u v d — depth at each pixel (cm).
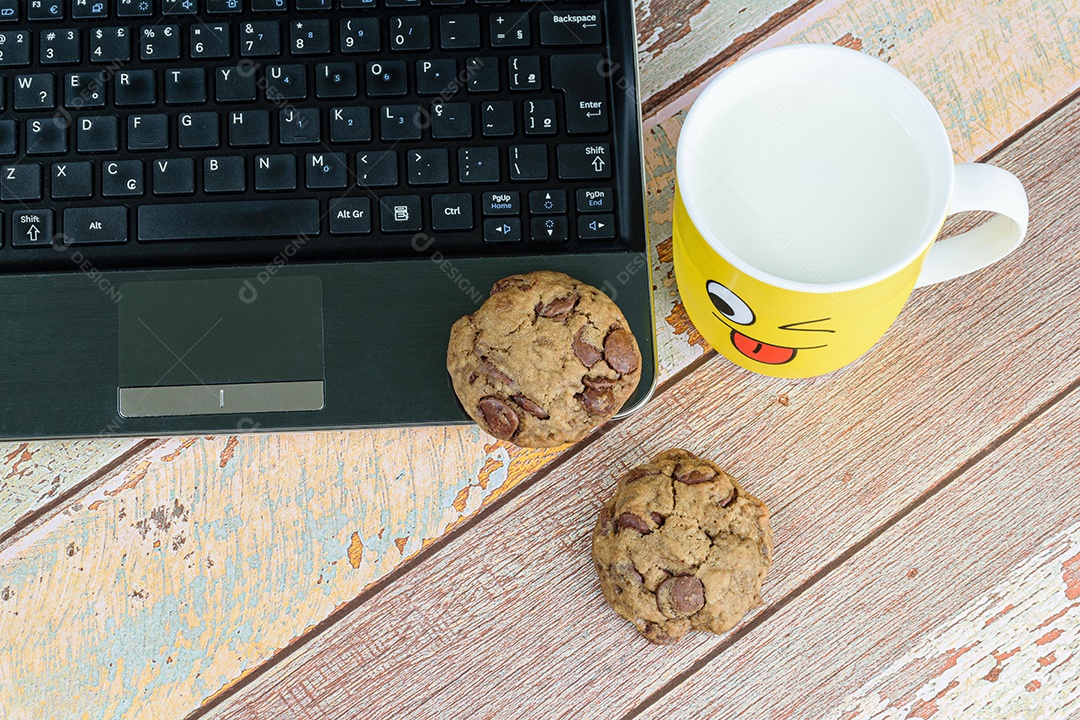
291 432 79
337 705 80
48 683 80
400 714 80
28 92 78
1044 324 81
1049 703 79
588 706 80
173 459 81
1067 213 81
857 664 80
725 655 80
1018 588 80
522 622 80
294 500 80
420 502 80
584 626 80
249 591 80
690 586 77
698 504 78
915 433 81
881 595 80
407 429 81
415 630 80
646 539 78
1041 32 82
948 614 80
